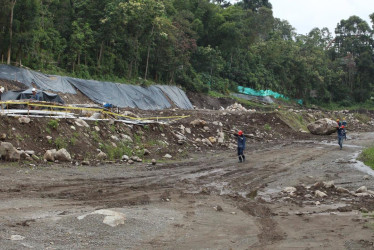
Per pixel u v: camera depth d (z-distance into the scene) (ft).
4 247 17.47
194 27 196.85
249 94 216.13
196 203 31.81
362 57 304.09
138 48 150.71
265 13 256.32
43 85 94.48
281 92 244.83
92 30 131.85
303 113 145.38
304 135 110.32
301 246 20.34
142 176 43.73
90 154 52.08
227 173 48.98
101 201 30.07
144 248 19.24
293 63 260.83
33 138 48.37
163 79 165.48
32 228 20.80
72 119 56.54
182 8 208.03
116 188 35.94
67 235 20.11
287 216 27.78
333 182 40.04
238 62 228.22
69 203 28.58
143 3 143.13
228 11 235.20
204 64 195.31
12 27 94.53
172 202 31.71
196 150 73.00
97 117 64.49
